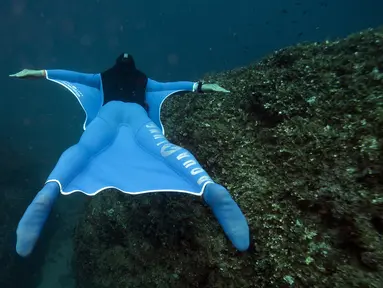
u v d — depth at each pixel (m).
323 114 2.98
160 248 3.54
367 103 2.77
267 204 2.68
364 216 2.18
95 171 2.29
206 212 3.13
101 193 4.96
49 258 10.31
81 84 3.41
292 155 2.85
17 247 1.80
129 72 3.26
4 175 11.62
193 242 3.12
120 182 2.20
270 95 3.48
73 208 12.40
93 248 5.02
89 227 5.21
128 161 2.41
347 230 2.23
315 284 2.12
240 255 2.66
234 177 3.10
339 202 2.30
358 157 2.47
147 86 3.57
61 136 20.61
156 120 3.41
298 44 4.28
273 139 3.19
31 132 20.62
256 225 2.61
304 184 2.60
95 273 5.07
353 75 3.10
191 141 3.80
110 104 2.97
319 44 4.04
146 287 3.59
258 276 2.47
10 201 10.52
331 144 2.68
